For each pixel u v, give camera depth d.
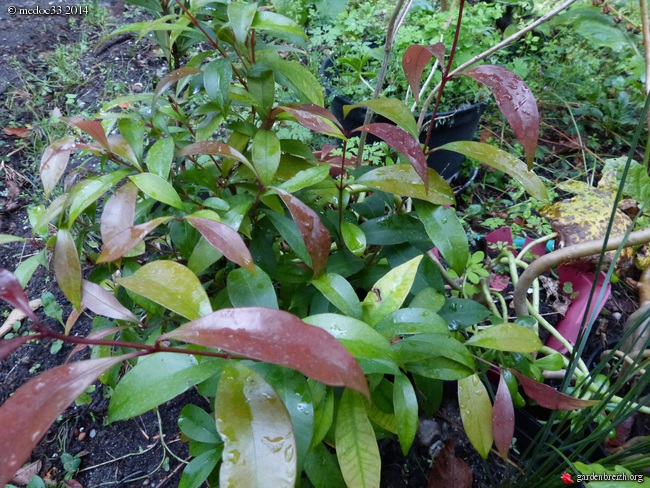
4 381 1.58
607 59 2.70
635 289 1.74
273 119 1.01
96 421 1.49
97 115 0.99
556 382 1.40
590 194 1.72
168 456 1.41
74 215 0.80
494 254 1.92
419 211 0.96
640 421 1.30
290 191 0.89
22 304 0.50
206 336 0.49
